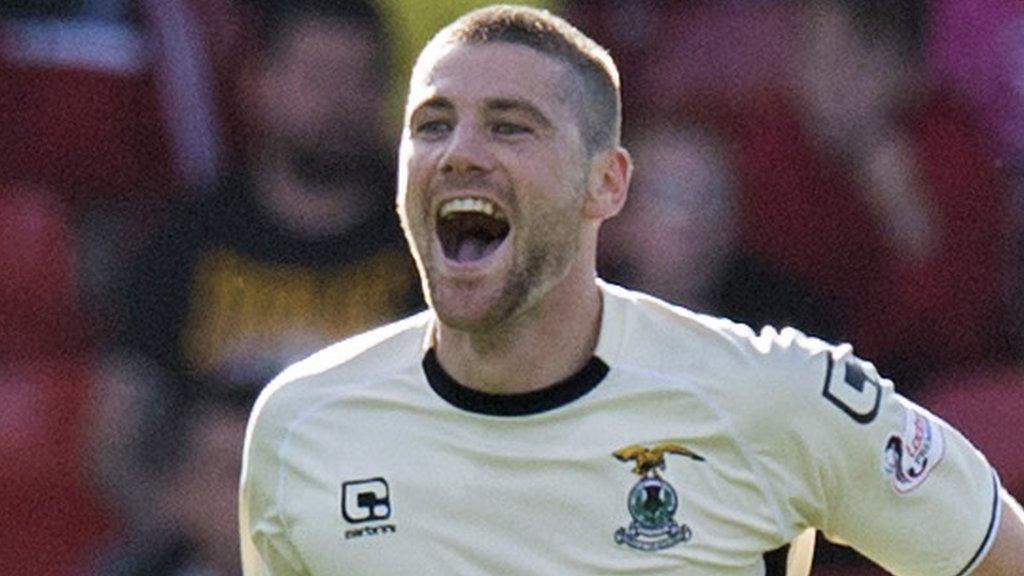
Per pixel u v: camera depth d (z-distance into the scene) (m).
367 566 16.12
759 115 32.47
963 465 16.45
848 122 32.44
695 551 15.80
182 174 32.56
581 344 16.06
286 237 31.05
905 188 32.59
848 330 32.22
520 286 15.73
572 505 15.82
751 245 31.97
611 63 16.31
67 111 32.81
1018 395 31.77
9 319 31.62
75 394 31.09
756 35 32.66
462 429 16.05
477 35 15.86
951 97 33.31
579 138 15.90
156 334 31.08
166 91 32.62
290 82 31.08
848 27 32.34
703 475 15.83
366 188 31.23
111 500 30.83
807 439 15.88
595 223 16.28
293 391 16.59
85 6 33.00
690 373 16.00
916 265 32.56
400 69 31.64
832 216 32.19
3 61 32.88
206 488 30.56
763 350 16.11
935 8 33.81
